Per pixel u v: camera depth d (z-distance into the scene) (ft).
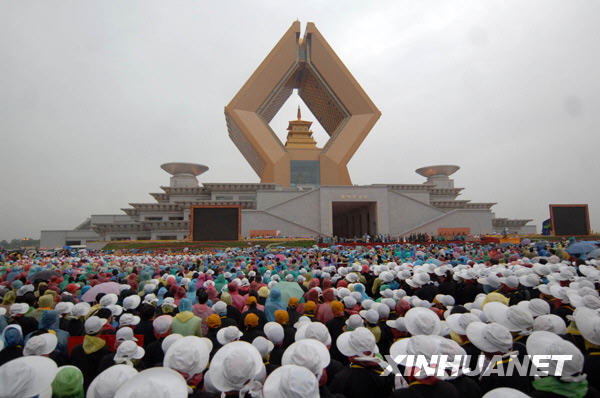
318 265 51.88
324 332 16.48
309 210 201.77
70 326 22.82
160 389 10.16
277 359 17.85
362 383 13.32
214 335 19.98
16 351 17.13
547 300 25.90
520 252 77.77
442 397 11.51
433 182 294.25
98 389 11.57
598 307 18.80
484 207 261.44
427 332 15.67
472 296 31.35
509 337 13.75
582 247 57.16
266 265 55.77
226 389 11.64
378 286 35.94
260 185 235.20
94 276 45.06
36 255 129.80
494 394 10.35
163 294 31.94
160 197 248.11
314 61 260.01
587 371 13.70
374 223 207.62
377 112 258.16
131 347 15.79
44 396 11.99
